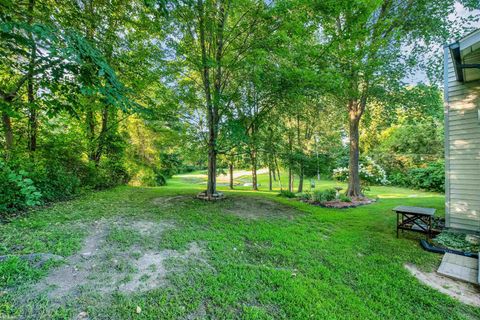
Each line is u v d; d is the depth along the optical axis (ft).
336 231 15.37
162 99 23.58
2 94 15.47
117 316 6.22
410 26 23.85
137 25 18.92
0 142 20.30
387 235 14.58
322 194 26.43
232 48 21.72
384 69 24.03
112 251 10.12
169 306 6.81
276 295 7.67
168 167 59.00
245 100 24.86
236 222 16.17
